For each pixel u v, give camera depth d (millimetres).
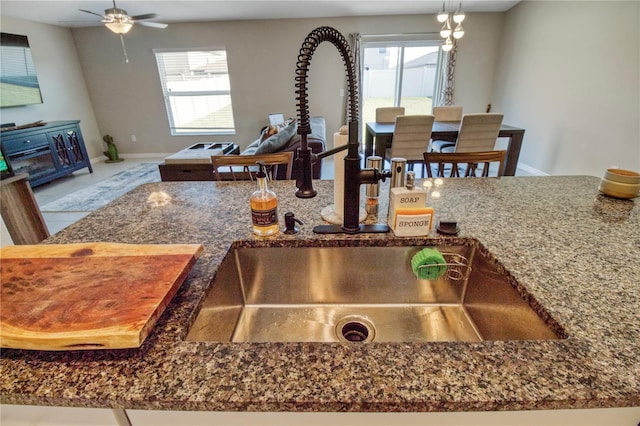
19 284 582
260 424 480
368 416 465
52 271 621
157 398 432
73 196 3920
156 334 537
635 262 728
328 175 4535
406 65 5414
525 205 1095
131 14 4543
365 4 4383
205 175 3111
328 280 926
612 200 1130
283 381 443
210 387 440
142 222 1017
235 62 5391
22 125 4211
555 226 925
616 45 3092
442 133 3492
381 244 879
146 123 5840
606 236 856
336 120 5617
